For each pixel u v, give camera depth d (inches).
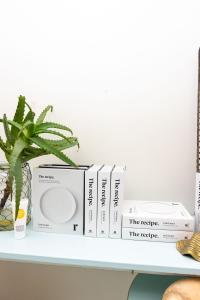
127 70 38.1
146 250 29.2
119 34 37.9
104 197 31.6
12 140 32.0
